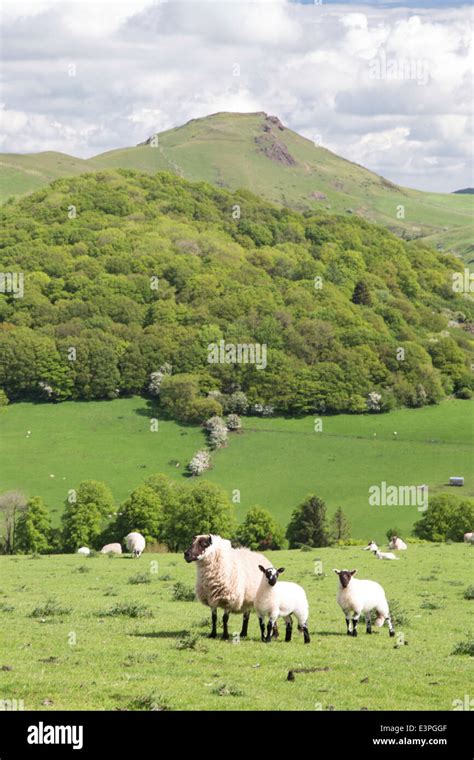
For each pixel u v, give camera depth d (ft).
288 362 609.83
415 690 59.72
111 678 59.21
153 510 367.25
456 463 520.01
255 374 606.55
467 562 167.94
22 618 86.12
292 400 596.70
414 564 163.63
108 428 579.48
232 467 522.88
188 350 628.69
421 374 627.87
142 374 622.54
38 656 65.57
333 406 594.24
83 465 528.22
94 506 377.91
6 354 620.90
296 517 390.63
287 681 60.29
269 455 538.06
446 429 572.92
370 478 501.15
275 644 72.64
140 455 542.98
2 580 133.39
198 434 568.41
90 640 72.59
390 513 444.55
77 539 374.43
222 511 366.43
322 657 68.23
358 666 65.67
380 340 650.43
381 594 81.56
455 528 380.99
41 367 616.39
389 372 623.36
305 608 74.43
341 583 79.97
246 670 62.75
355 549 212.02
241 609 74.18
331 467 517.55
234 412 595.06
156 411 602.44
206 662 64.75
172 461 533.55
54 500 474.90
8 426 582.76
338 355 620.49
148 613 88.69
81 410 604.08
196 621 85.40
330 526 407.03
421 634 83.35
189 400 586.45
